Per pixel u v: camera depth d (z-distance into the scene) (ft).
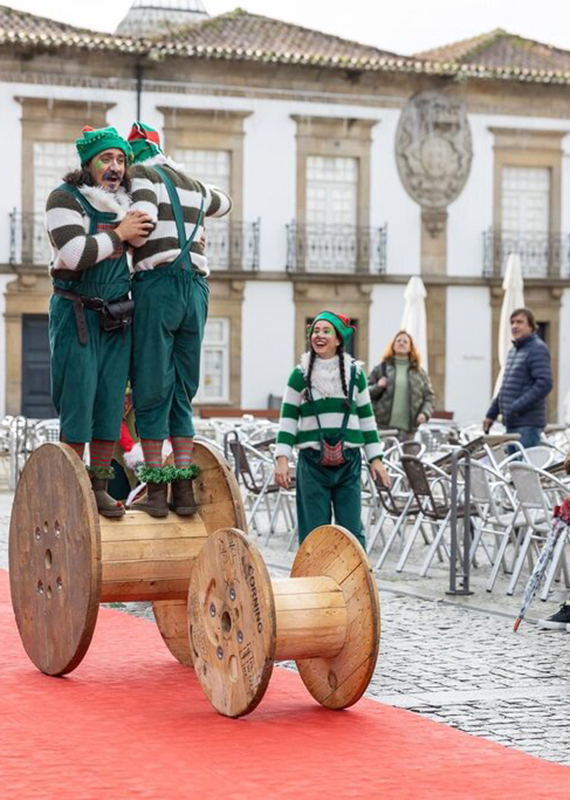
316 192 128.47
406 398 57.16
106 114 123.13
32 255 121.49
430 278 130.21
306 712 24.84
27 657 29.37
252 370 126.72
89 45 120.78
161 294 26.84
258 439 77.00
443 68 127.95
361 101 128.67
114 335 27.14
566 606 34.32
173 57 123.95
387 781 20.49
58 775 20.56
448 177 130.52
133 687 26.61
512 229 132.87
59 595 26.99
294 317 127.54
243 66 125.59
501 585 41.63
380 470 33.65
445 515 43.45
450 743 22.82
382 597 39.40
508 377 51.57
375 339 129.29
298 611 24.38
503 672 28.89
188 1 155.02
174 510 27.78
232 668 24.26
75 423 26.96
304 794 19.76
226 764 21.26
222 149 125.90
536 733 23.80
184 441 27.73
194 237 27.17
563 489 39.55
